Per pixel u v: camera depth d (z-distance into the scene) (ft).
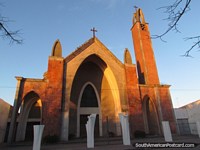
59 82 65.21
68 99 65.16
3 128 75.20
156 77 91.61
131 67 81.76
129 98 74.90
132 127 69.82
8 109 81.15
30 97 74.95
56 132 57.98
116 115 75.25
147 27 105.70
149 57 95.81
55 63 67.72
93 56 80.28
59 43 73.26
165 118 77.51
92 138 45.78
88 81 84.53
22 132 71.10
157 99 80.53
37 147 40.40
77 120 75.15
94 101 82.48
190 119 98.84
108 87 85.10
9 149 45.55
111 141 58.54
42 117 59.06
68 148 44.65
